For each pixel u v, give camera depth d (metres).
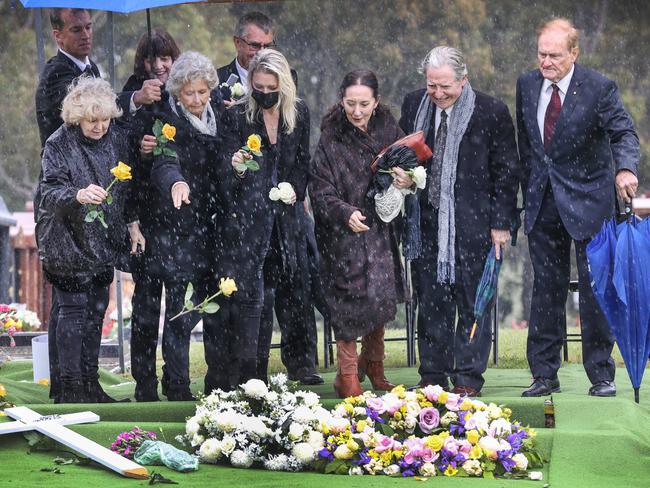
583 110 13.15
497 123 13.19
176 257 12.90
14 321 17.86
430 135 13.38
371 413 11.47
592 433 11.34
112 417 12.56
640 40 37.22
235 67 14.47
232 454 11.27
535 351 13.36
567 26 13.13
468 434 11.03
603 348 13.22
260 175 12.90
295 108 13.11
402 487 10.35
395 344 19.80
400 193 12.88
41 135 13.62
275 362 16.72
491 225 13.21
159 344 21.97
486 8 36.69
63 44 13.72
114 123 13.05
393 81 36.69
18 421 12.02
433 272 13.30
